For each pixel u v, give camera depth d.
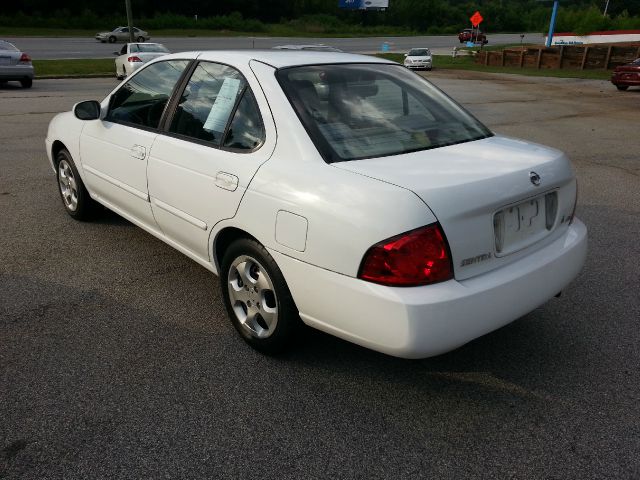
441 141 2.99
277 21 81.88
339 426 2.57
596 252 4.65
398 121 3.02
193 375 2.93
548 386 2.88
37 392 2.77
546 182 2.73
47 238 4.74
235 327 3.24
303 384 2.87
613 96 18.16
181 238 3.51
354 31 80.06
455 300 2.33
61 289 3.84
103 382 2.85
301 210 2.54
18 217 5.25
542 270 2.69
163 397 2.75
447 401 2.75
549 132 10.80
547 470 2.33
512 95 18.14
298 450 2.43
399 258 2.29
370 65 3.40
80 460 2.35
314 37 66.69
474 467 2.35
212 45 44.50
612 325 3.47
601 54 30.08
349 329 2.49
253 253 2.86
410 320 2.29
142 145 3.66
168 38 51.62
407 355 2.37
